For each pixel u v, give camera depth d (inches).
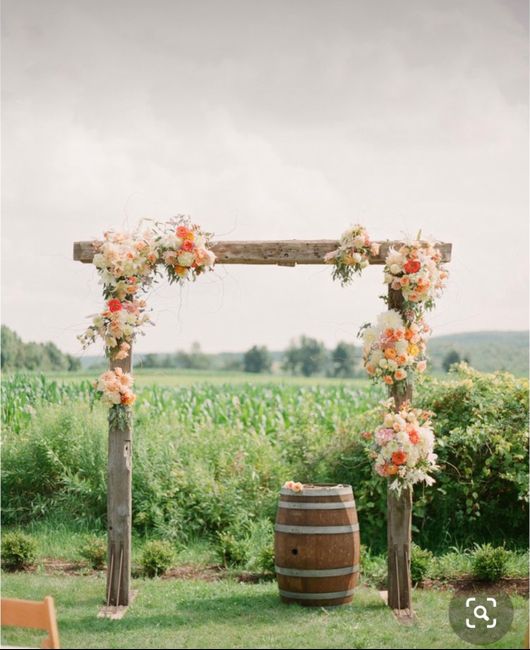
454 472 357.1
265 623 236.8
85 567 323.3
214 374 1459.2
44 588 282.0
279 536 259.0
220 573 314.3
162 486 381.4
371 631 227.3
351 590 259.0
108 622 237.6
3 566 322.3
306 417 452.4
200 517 376.5
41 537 369.7
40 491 414.9
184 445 412.8
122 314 256.7
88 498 399.5
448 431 357.7
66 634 225.5
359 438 369.7
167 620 240.4
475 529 359.6
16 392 528.4
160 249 262.7
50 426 427.2
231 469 396.2
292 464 400.8
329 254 258.8
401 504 249.9
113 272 258.2
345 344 1519.4
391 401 254.2
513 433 352.8
